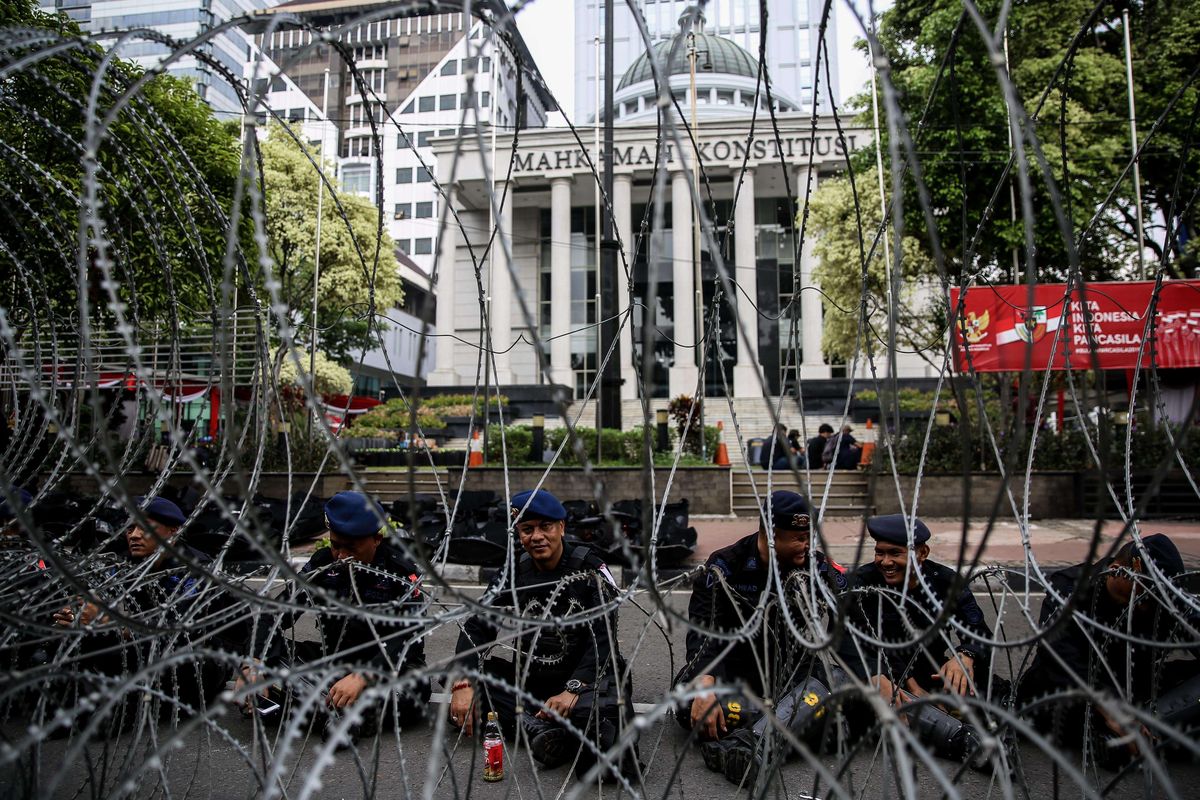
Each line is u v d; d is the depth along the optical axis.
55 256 5.09
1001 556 10.55
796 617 3.54
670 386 34.69
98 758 3.62
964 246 2.92
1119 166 17.38
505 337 38.69
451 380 38.34
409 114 73.06
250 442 9.56
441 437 26.92
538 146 36.91
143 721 2.73
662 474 15.47
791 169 33.72
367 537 4.07
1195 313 14.01
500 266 38.91
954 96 2.85
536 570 4.08
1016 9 16.92
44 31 1.86
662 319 37.06
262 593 2.78
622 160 35.41
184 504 9.21
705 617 3.86
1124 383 15.72
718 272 1.60
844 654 3.92
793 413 30.14
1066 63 2.75
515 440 19.00
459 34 79.75
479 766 3.65
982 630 3.91
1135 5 18.62
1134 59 18.59
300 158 23.47
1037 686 3.87
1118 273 18.92
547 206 41.94
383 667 3.93
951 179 16.78
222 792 3.32
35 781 2.46
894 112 1.50
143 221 3.15
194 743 3.92
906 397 27.86
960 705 1.70
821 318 35.38
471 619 3.70
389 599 4.07
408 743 3.97
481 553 9.16
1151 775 2.46
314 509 11.56
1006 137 16.36
